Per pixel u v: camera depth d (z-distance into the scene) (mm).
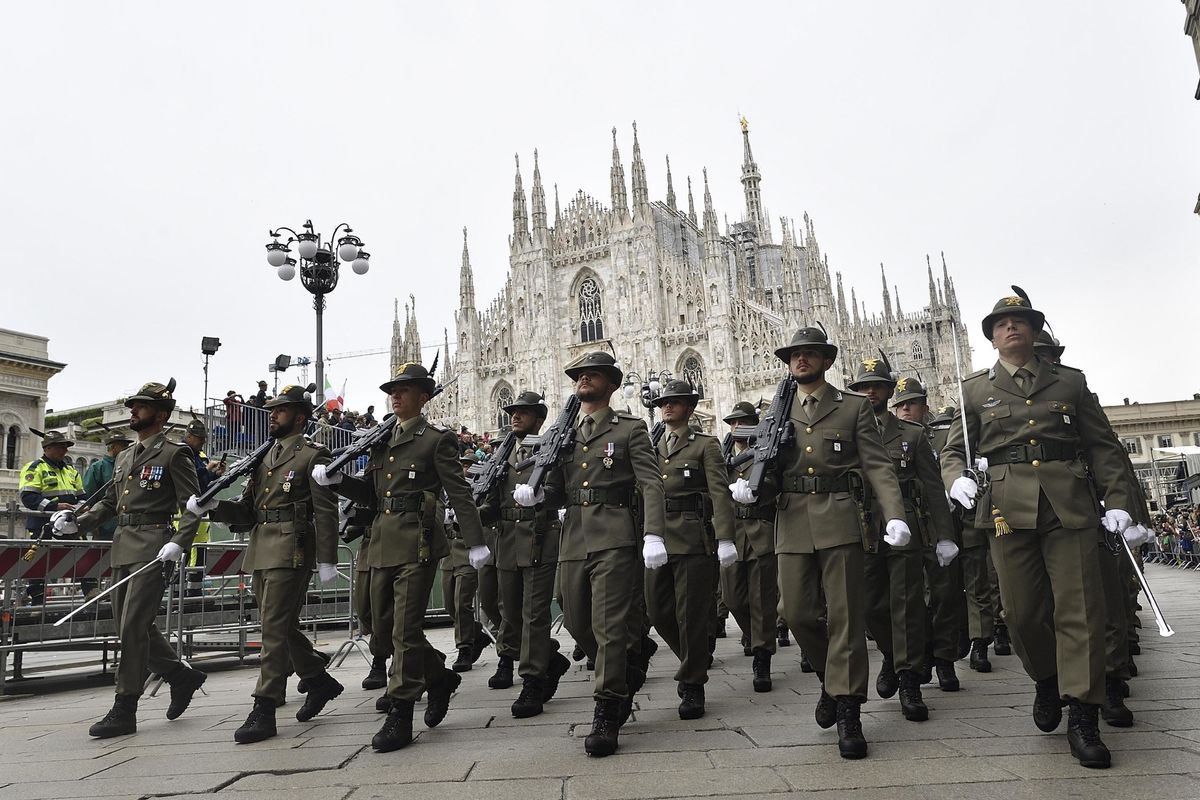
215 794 5625
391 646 7719
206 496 8391
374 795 5480
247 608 15117
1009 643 12008
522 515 9781
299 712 8492
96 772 6418
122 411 47500
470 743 7070
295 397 8711
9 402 51125
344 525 9898
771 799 5066
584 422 8180
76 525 9070
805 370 7359
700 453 9094
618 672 6906
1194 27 26500
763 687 9539
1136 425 76875
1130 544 6379
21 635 11664
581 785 5531
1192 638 12211
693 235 92500
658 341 66750
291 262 22047
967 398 7180
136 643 8297
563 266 73688
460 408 73062
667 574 8570
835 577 6742
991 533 6852
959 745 6344
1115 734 6461
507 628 10453
